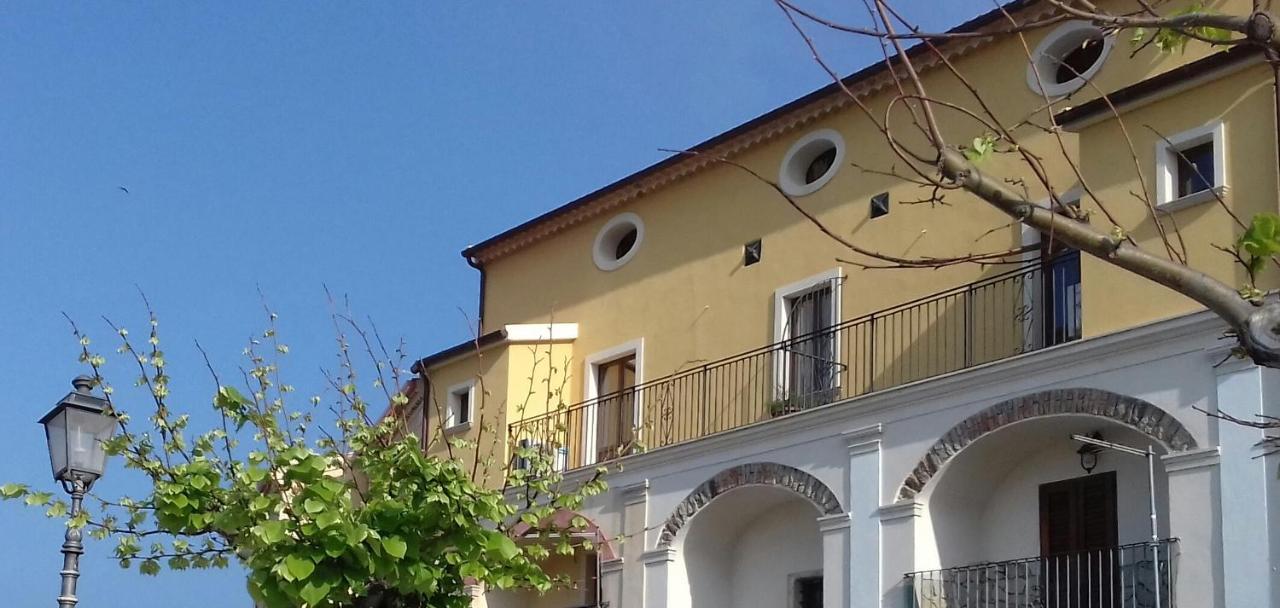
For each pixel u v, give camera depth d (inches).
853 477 680.4
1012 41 720.3
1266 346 274.4
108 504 558.3
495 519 527.8
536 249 986.7
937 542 652.1
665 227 889.5
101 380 602.2
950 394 648.4
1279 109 308.3
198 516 529.3
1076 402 597.3
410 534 504.4
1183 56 655.1
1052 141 685.9
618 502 807.1
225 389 561.0
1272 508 526.9
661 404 842.8
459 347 939.3
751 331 812.0
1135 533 603.8
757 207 832.3
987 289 690.8
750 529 780.0
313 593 478.9
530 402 903.7
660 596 762.8
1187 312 565.0
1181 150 592.7
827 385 757.3
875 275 751.7
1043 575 626.5
